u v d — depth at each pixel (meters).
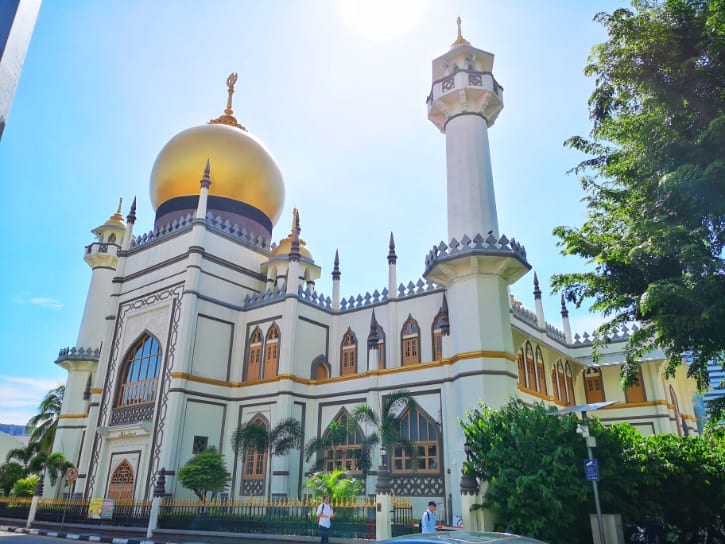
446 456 19.16
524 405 13.44
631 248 10.90
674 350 11.53
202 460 21.27
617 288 12.47
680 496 12.39
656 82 11.39
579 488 11.12
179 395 23.58
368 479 20.17
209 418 24.70
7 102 1.42
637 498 12.03
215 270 27.09
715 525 12.41
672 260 11.30
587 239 13.06
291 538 15.13
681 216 10.77
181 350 24.27
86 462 26.23
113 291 29.45
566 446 11.65
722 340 10.72
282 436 21.53
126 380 27.14
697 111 11.16
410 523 14.90
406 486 19.75
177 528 18.58
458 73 22.38
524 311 26.03
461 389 18.42
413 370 21.22
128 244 30.41
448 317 21.77
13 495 32.12
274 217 33.50
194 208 30.34
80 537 19.44
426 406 20.36
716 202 9.90
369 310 27.31
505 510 11.57
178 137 31.73
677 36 11.12
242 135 32.31
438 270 20.27
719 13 9.91
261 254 30.53
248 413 24.91
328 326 28.23
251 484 23.16
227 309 27.14
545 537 10.88
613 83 12.31
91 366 33.59
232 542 16.52
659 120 10.95
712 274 9.68
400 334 25.64
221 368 26.09
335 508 14.69
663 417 27.67
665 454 12.38
